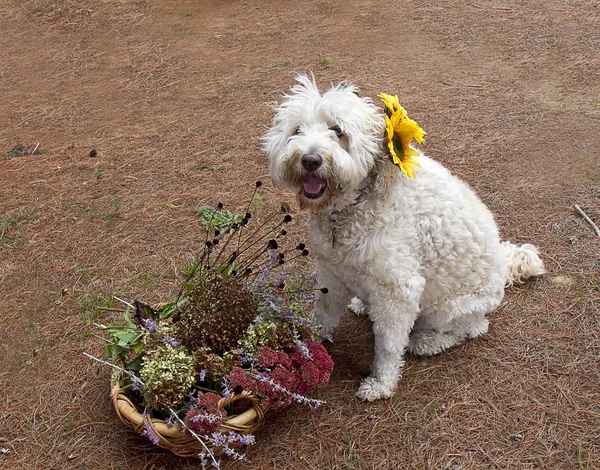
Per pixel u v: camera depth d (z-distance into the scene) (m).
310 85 1.65
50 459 1.60
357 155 1.56
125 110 3.02
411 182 1.65
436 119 2.78
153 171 2.52
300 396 1.56
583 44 3.46
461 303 1.75
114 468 1.58
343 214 1.63
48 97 3.17
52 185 2.45
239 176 2.47
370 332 1.89
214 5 4.35
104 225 2.26
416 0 4.27
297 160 1.57
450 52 3.49
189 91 3.18
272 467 1.57
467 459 1.58
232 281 1.65
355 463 1.58
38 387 1.75
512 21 3.83
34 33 3.95
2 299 1.99
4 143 2.74
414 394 1.72
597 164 2.45
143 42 3.79
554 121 2.72
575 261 2.05
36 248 2.16
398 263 1.62
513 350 1.81
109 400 1.72
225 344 1.60
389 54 3.50
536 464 1.56
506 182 2.38
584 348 1.80
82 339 1.87
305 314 1.72
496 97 2.96
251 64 3.46
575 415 1.65
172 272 2.06
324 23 3.99
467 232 1.69
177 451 1.54
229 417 1.54
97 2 4.33
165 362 1.54
